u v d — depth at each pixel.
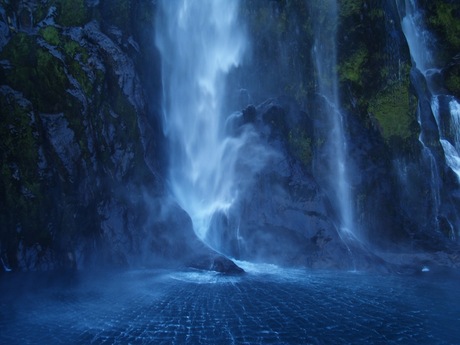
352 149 20.28
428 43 26.55
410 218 20.30
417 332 9.64
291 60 21.58
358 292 12.88
